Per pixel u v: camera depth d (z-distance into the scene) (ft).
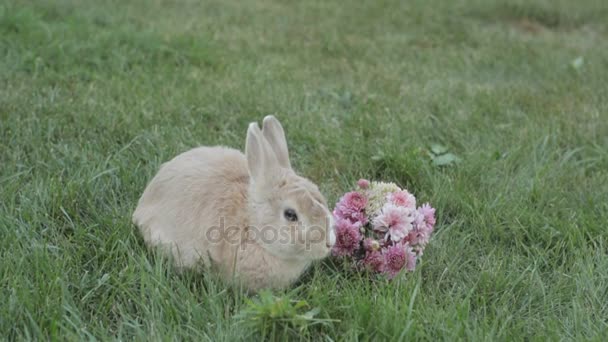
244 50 7.98
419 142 6.30
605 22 9.90
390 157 5.90
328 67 7.68
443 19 9.62
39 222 5.15
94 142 6.00
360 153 6.07
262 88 7.00
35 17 7.77
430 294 4.87
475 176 5.88
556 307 4.83
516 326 4.60
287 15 9.50
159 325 4.45
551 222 5.40
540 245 5.31
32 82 6.76
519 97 7.20
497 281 4.90
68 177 5.59
